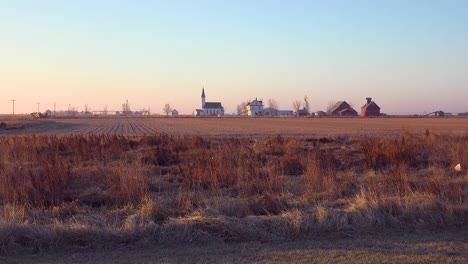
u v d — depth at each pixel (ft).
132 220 31.60
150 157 69.31
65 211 36.09
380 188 40.70
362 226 32.37
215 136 159.12
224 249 28.04
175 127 266.36
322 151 80.38
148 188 42.88
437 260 25.49
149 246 28.96
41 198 39.17
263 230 30.94
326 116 583.17
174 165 65.16
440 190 39.50
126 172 45.11
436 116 589.32
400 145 67.51
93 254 27.32
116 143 82.58
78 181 47.26
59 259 26.43
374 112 587.68
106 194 41.88
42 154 62.13
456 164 60.75
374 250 27.53
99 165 55.88
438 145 80.43
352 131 201.05
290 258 26.11
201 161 55.36
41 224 32.17
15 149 67.46
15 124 264.31
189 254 27.17
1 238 28.04
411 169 59.82
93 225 31.12
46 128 247.91
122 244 29.07
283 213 34.04
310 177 45.42
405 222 33.42
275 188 43.50
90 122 369.91
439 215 33.81
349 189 43.78
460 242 29.25
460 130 199.21
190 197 38.32
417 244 28.81
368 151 64.85
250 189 42.73
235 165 53.52
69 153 77.20
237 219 31.99
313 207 36.14
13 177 42.09
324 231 31.45
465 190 40.63
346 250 27.58
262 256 26.55
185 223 30.89
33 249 27.99
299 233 30.83
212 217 32.07
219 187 44.06
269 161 63.10
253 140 122.21
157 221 33.22
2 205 37.70
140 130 226.38
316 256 26.43
